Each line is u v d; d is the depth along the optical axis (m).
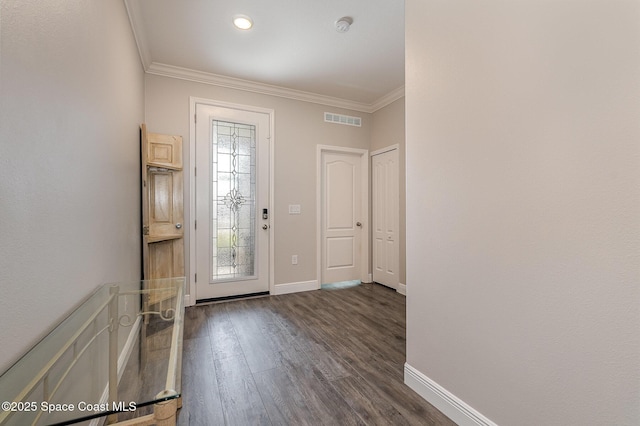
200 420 1.44
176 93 3.19
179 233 3.05
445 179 1.48
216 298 3.38
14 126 0.75
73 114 1.12
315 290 3.89
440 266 1.51
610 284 0.90
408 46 1.70
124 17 2.03
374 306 3.22
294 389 1.69
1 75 0.69
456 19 1.41
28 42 0.81
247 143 3.55
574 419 0.98
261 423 1.42
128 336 1.32
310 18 2.37
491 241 1.25
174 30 2.51
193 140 3.25
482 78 1.28
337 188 4.20
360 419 1.45
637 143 0.84
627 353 0.87
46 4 0.90
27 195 0.81
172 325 1.37
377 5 2.22
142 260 2.60
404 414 1.49
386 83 3.57
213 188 3.37
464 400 1.38
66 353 0.94
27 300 0.81
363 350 2.18
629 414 0.86
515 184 1.16
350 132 4.20
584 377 0.96
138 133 2.60
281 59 3.00
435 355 1.54
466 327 1.37
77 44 1.16
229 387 1.71
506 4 1.19
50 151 0.94
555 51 1.03
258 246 3.59
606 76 0.90
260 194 3.61
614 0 0.88
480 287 1.30
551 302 1.05
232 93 3.46
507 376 1.19
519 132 1.14
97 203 1.41
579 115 0.96
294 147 3.81
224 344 2.26
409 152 1.71
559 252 1.02
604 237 0.91
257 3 2.19
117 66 1.82
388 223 4.04
